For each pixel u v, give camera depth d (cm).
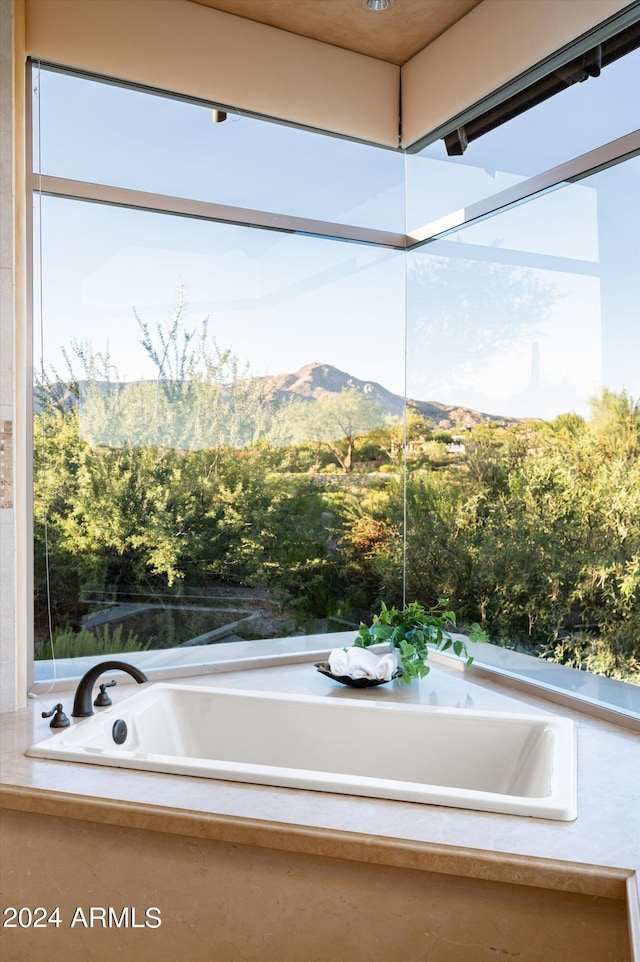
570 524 283
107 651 315
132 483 320
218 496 340
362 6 316
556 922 158
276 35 335
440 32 339
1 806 193
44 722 256
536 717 248
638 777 211
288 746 270
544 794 206
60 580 305
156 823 179
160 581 327
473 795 184
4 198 268
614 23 261
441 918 164
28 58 290
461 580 343
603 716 265
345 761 264
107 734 246
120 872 184
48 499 302
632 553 256
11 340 271
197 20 316
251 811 178
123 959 185
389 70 366
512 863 157
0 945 194
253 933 175
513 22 298
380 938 167
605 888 153
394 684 315
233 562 344
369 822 173
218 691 281
